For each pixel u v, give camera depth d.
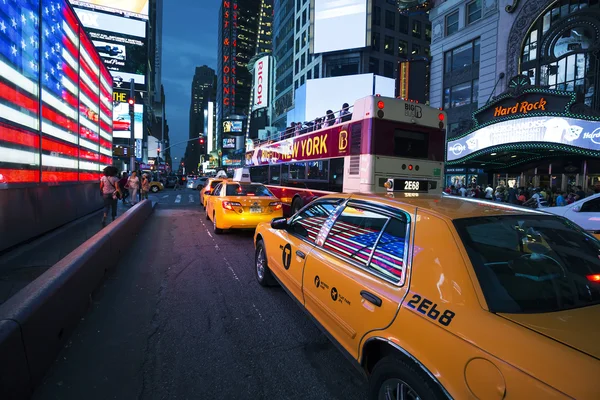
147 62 67.75
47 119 8.70
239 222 8.70
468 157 18.11
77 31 11.09
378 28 46.22
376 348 2.39
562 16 19.77
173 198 24.39
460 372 1.63
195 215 13.85
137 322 3.86
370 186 7.92
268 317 4.04
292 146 11.97
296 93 48.53
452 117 25.95
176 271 5.85
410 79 27.94
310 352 3.28
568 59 19.44
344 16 44.88
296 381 2.82
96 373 2.86
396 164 8.23
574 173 18.66
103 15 63.34
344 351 2.64
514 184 21.67
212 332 3.65
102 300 4.47
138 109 62.41
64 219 10.04
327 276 2.95
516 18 21.61
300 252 3.58
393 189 8.17
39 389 2.60
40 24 8.18
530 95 15.59
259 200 8.93
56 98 9.33
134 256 6.84
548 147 14.61
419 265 2.14
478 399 1.53
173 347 3.33
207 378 2.84
